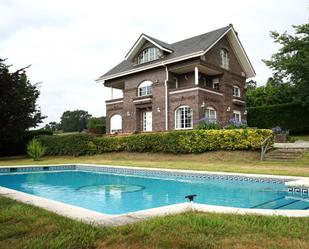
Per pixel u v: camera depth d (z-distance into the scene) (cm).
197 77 2581
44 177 1662
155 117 2808
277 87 3334
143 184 1338
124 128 3120
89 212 561
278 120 3238
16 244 388
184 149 2069
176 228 439
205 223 457
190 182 1341
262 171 1309
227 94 2927
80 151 2609
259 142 1828
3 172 1802
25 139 3164
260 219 487
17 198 714
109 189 1224
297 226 450
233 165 1616
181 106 2628
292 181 1004
